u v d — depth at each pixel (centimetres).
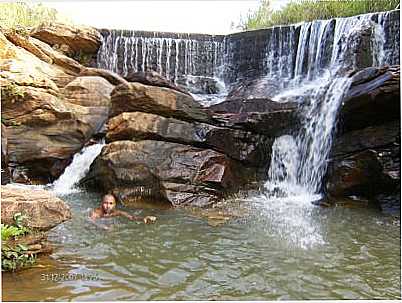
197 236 494
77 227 516
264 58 1185
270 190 739
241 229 523
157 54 1267
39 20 1304
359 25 957
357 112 679
